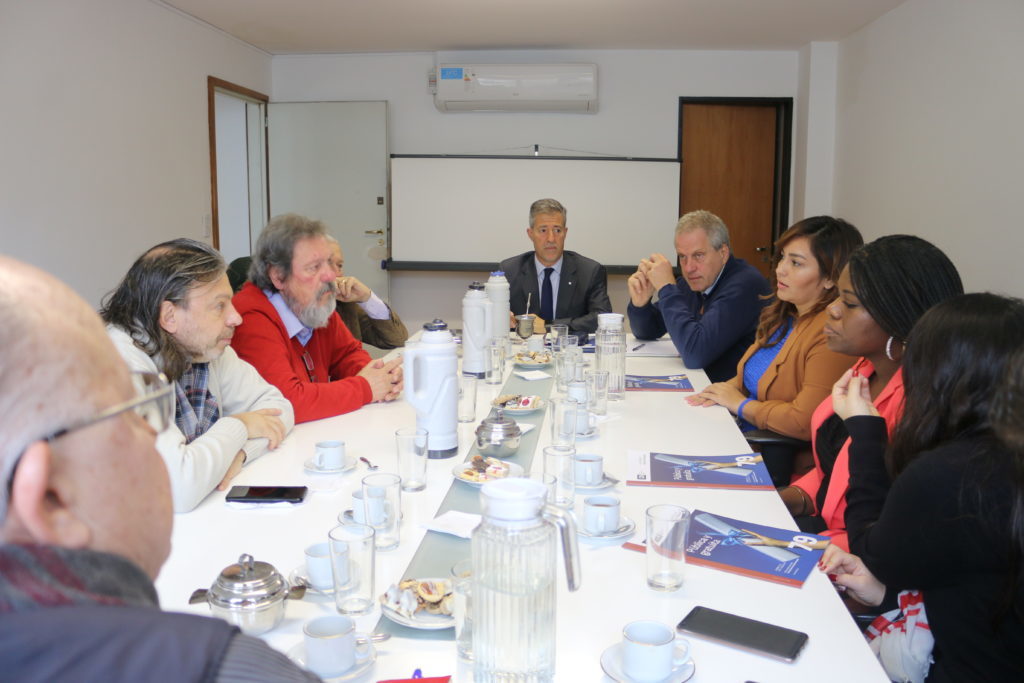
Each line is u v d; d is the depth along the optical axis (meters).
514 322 4.00
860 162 5.83
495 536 0.83
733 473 1.69
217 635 0.42
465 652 0.91
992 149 4.21
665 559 1.14
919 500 1.15
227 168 6.67
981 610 1.12
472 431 2.05
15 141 3.87
